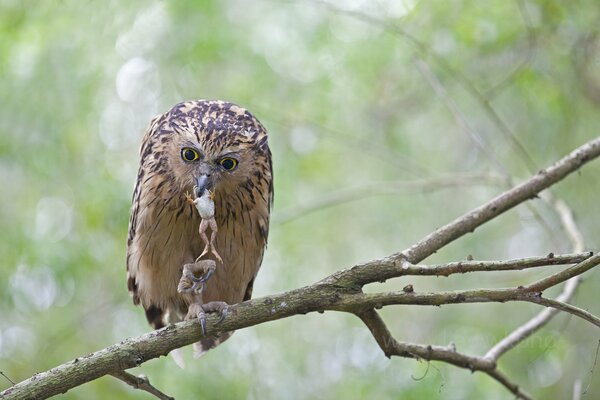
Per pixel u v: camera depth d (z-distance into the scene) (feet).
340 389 45.37
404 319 47.47
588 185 45.62
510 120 45.27
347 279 23.20
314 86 43.88
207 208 27.27
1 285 41.01
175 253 30.14
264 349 45.91
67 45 41.42
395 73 44.16
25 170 42.19
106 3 41.60
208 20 41.81
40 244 40.65
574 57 39.86
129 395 40.40
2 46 40.81
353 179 48.85
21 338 42.93
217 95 42.55
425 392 40.55
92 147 41.91
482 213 27.48
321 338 47.73
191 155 28.55
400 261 23.03
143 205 29.81
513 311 45.62
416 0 40.16
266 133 30.55
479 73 41.68
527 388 41.75
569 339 44.98
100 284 43.24
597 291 45.47
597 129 43.09
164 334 23.34
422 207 49.34
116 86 42.52
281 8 43.68
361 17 37.76
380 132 44.93
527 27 38.04
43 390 22.47
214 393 40.68
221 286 31.17
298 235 47.83
